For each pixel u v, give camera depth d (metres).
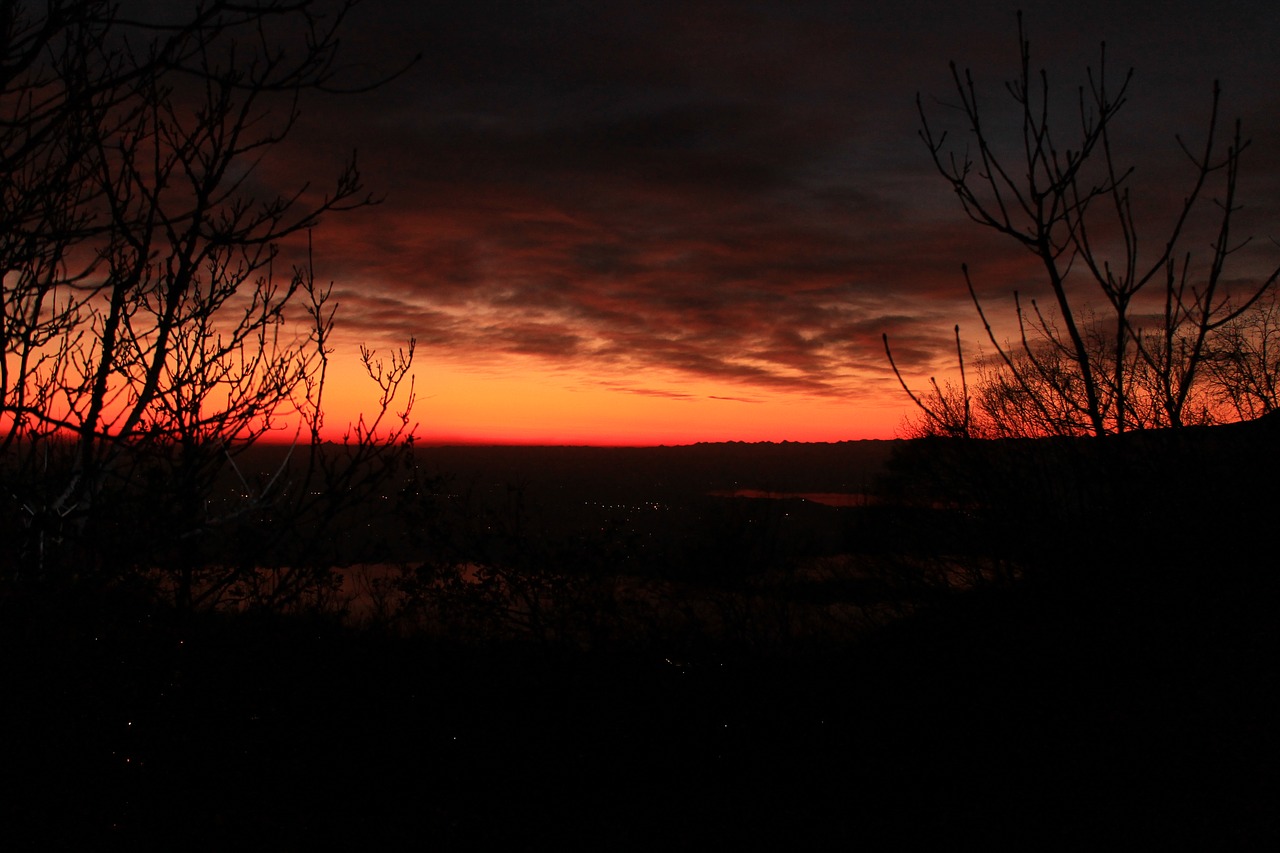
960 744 4.55
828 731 5.52
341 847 4.52
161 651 3.52
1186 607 3.40
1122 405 2.89
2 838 3.32
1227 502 3.05
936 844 3.98
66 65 2.70
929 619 5.70
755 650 6.80
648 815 5.12
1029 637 4.18
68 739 3.39
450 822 5.02
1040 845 3.59
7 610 3.00
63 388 3.06
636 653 7.12
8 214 2.54
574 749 5.88
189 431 3.25
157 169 3.06
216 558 3.49
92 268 2.95
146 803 3.77
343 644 5.65
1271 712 3.36
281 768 4.73
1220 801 3.28
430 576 6.89
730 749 5.70
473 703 6.34
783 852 4.45
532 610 7.41
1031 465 3.40
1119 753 3.68
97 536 3.12
